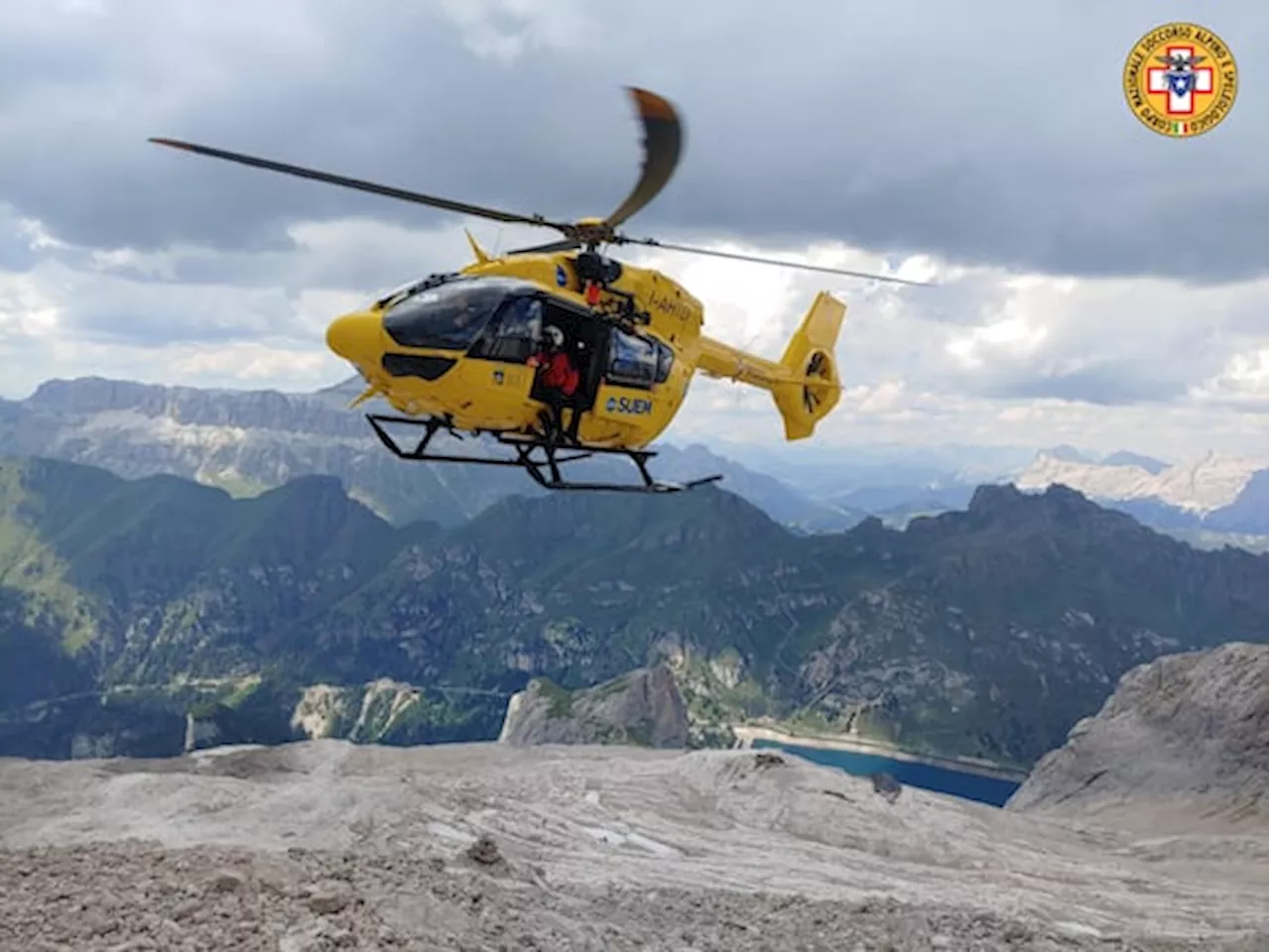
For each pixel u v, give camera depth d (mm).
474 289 23703
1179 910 50625
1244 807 94875
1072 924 45156
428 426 25781
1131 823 96688
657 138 20453
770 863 50688
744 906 31922
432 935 19859
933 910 31406
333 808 44625
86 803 43531
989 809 71875
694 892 34562
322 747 67625
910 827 60562
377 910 20219
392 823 43969
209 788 45000
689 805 60500
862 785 65812
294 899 19844
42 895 18609
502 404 24281
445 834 44375
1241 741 103250
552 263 25516
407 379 23422
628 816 55750
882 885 49000
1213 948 33000
